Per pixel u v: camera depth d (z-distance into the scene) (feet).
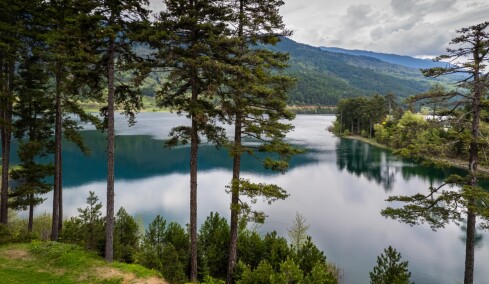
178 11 50.21
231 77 52.21
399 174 200.13
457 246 99.55
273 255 60.59
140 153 251.19
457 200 46.55
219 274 65.00
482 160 46.85
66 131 69.56
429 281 78.95
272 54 53.88
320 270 47.98
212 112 53.72
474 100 45.52
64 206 124.57
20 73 66.33
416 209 50.21
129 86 55.67
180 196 145.79
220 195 148.25
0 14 57.57
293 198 146.20
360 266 85.05
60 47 46.80
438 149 46.85
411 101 50.29
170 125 452.76
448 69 45.52
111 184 52.70
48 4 60.54
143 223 110.73
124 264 50.88
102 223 63.52
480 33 42.42
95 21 46.88
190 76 51.93
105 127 58.85
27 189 69.62
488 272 83.41
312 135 392.27
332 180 183.52
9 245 55.26
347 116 396.37
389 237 105.40
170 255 55.21
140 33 48.19
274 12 51.65
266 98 53.62
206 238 70.08
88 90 60.03
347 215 125.59
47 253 51.26
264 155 249.75
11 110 65.87
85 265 49.03
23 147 67.51
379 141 321.52
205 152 264.11
